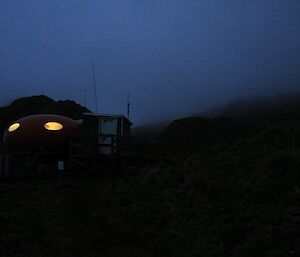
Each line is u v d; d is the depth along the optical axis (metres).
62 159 25.55
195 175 15.89
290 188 13.32
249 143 20.75
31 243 10.41
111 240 11.32
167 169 18.69
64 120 26.05
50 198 16.52
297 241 9.79
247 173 15.84
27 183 21.17
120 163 24.08
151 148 26.36
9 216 12.86
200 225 11.64
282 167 14.67
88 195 17.02
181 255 9.97
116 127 25.44
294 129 21.14
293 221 10.90
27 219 12.70
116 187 18.03
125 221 12.93
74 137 24.50
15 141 24.95
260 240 9.85
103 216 13.62
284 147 18.53
